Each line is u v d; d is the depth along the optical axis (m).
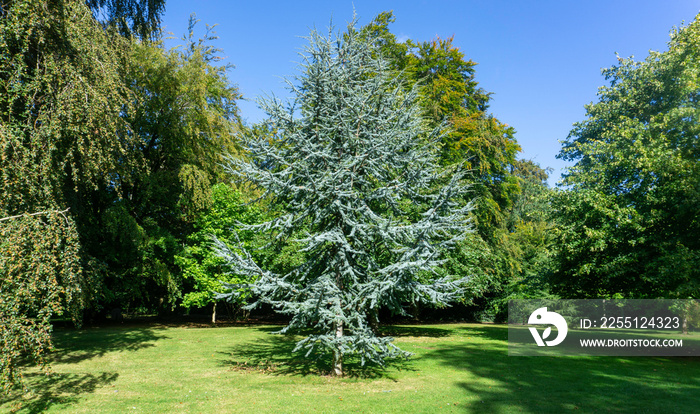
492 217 20.61
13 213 7.00
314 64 8.62
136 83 16.81
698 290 10.62
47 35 8.41
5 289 5.86
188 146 18.92
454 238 7.79
